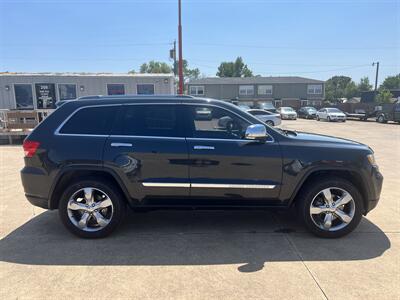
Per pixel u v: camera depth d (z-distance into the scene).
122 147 3.88
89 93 18.38
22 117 13.77
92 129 3.99
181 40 18.66
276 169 3.91
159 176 3.91
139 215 4.84
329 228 4.01
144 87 18.77
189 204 4.02
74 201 3.98
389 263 3.41
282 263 3.41
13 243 3.89
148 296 2.84
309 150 3.93
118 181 3.90
